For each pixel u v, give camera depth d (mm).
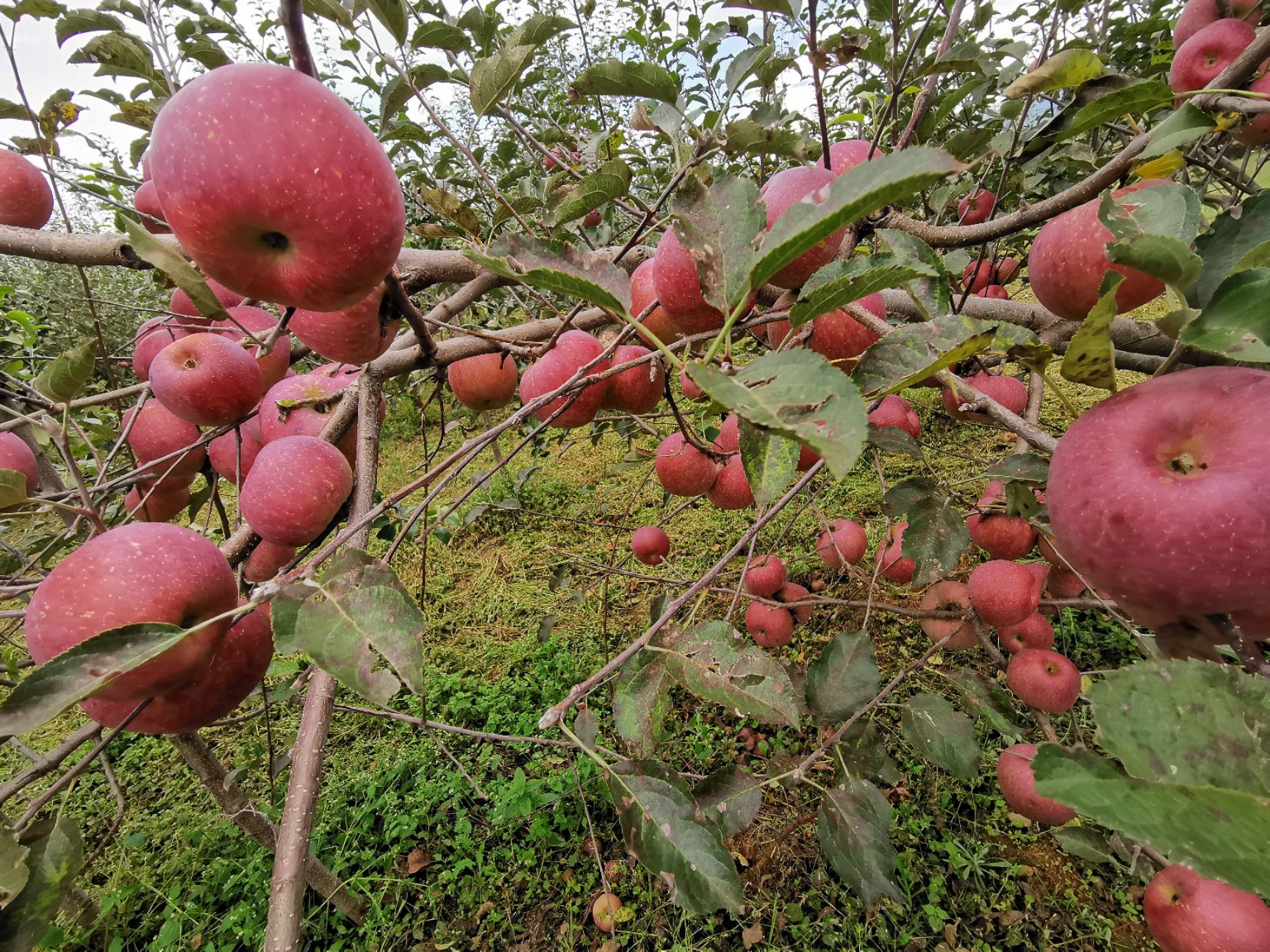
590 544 4715
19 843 863
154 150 734
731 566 3490
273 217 726
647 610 3994
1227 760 532
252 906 2664
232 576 1034
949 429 4746
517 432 3674
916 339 927
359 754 3332
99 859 2949
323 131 714
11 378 1769
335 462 1373
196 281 840
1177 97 984
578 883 2668
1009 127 2434
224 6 2330
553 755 3150
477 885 2721
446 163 3330
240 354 1447
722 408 851
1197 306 837
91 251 1388
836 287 791
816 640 3473
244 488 1340
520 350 1458
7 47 1655
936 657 2682
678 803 1029
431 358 1555
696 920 2451
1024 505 1893
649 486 5203
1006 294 2803
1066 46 2619
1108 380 765
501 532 5109
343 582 816
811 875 2539
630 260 2008
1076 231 1103
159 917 2732
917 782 2760
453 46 1877
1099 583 760
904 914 2365
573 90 1740
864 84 2588
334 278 799
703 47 2590
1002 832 2564
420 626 780
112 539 923
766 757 2977
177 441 1714
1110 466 720
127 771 3395
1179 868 1396
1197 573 656
